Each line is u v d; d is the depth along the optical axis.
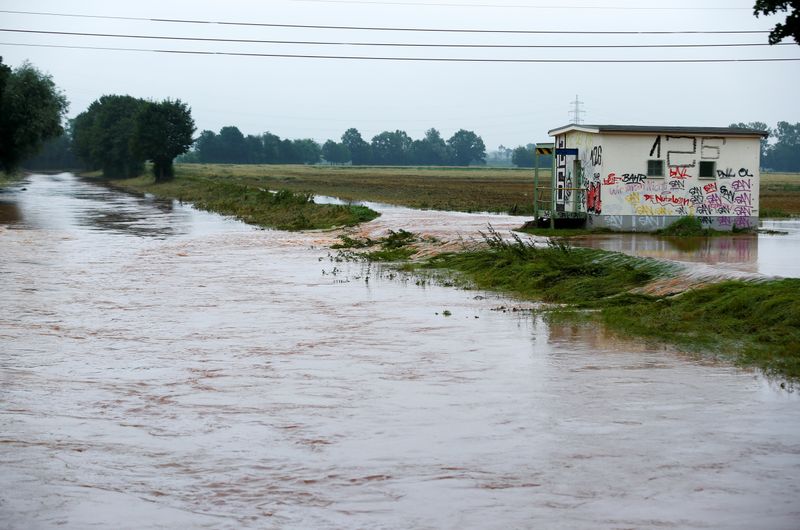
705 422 9.99
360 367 13.14
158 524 7.19
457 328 16.47
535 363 13.30
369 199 68.88
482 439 9.43
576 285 20.77
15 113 85.81
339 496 7.79
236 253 32.03
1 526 7.16
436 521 7.20
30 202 71.50
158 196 85.94
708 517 7.22
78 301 20.22
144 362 13.59
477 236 32.22
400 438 9.50
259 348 14.67
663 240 30.86
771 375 12.28
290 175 151.50
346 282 23.83
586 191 35.88
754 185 35.28
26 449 9.22
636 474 8.27
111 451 9.15
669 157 34.75
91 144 154.00
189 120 120.00
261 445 9.30
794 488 7.88
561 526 7.06
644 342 14.91
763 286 16.44
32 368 13.18
